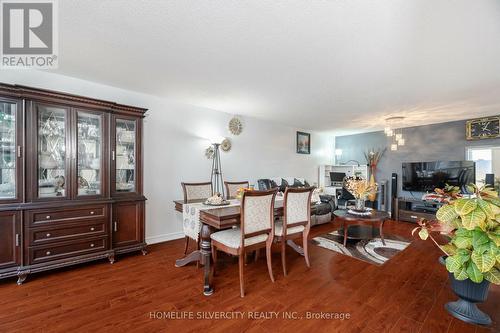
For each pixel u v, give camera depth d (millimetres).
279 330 1616
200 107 4004
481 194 1747
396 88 2979
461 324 1688
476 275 1551
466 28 1701
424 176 5012
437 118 4637
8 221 2186
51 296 2010
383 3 1458
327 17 1613
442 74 2533
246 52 2129
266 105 3871
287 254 3102
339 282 2316
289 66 2398
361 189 3787
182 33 1838
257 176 5008
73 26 1759
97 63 2400
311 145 6398
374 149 6207
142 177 3066
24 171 2260
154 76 2721
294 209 2586
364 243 3529
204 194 3531
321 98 3445
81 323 1664
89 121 2719
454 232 1769
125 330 1599
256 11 1565
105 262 2770
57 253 2418
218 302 1950
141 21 1688
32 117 2303
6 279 2303
